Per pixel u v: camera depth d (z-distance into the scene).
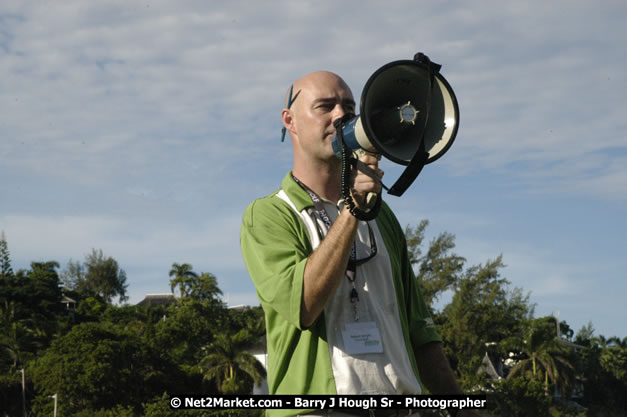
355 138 2.69
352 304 2.95
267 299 2.82
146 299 123.69
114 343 56.84
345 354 2.87
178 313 80.69
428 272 59.75
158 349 63.03
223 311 89.12
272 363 2.99
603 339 94.69
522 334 69.00
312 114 3.14
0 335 68.25
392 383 2.88
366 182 2.62
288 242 2.99
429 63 2.63
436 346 3.27
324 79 3.20
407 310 3.29
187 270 91.94
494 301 60.72
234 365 60.31
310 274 2.67
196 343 77.44
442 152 2.59
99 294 123.62
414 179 2.61
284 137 3.44
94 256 126.94
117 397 54.72
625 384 80.56
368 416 2.82
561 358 65.44
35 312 86.50
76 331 57.56
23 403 57.62
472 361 56.78
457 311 60.25
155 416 45.75
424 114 2.67
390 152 2.56
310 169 3.20
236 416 28.56
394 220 3.43
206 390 62.09
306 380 2.86
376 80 2.57
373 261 3.08
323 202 3.19
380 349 2.91
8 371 63.16
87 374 53.03
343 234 2.65
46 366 54.66
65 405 52.84
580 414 64.56
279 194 3.22
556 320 92.25
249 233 3.08
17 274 94.06
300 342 2.91
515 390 53.91
